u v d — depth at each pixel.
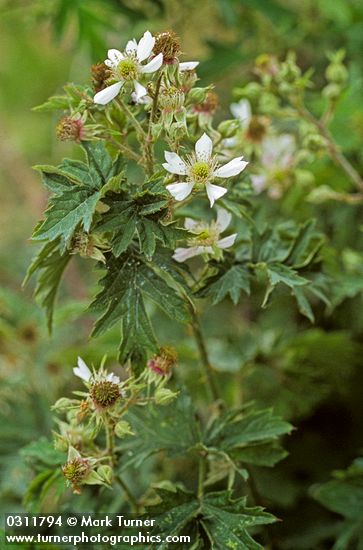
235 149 0.48
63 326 0.62
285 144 0.56
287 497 0.56
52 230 0.39
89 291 0.61
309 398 0.58
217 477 0.45
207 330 0.63
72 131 0.42
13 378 0.58
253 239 0.45
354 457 0.59
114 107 0.43
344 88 0.61
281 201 0.60
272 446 0.45
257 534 0.52
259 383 0.57
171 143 0.41
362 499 0.51
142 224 0.40
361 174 0.61
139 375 0.42
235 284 0.44
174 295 0.41
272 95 0.54
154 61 0.41
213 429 0.45
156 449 0.45
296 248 0.46
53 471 0.46
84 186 0.40
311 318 0.44
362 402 0.61
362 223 0.61
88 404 0.42
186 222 0.43
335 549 0.51
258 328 0.62
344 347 0.56
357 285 0.53
